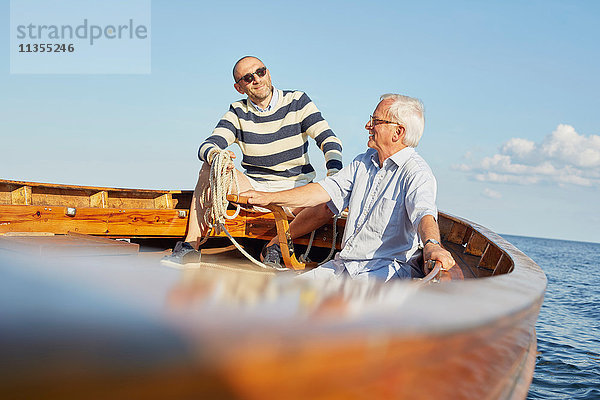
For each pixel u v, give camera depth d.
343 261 3.19
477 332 0.57
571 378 7.06
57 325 0.25
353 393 0.36
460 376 0.65
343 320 0.35
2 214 3.61
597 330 12.20
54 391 0.20
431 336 0.42
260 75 4.18
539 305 1.32
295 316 0.33
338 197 3.47
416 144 3.06
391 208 2.99
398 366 0.42
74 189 4.45
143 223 4.21
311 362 0.29
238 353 0.25
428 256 2.26
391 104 3.01
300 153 4.49
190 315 0.30
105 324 0.26
